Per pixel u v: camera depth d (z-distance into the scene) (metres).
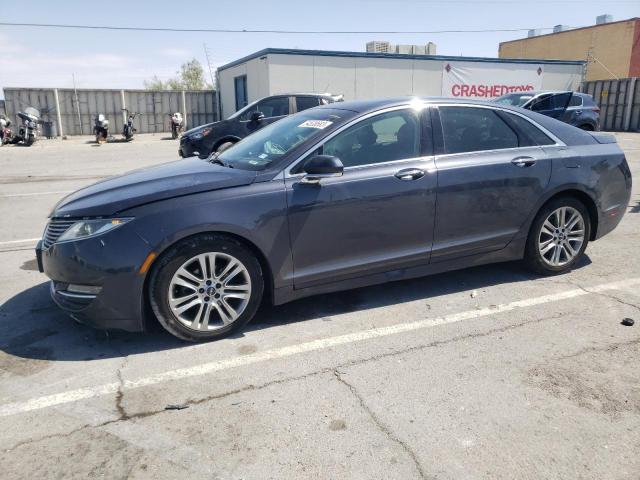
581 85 26.59
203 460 2.52
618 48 33.78
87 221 3.47
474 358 3.43
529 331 3.80
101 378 3.25
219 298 3.65
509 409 2.88
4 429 2.76
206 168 4.10
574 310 4.13
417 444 2.61
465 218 4.30
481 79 24.31
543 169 4.54
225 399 3.01
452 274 4.97
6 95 24.00
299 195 3.72
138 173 4.26
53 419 2.84
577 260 4.93
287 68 20.55
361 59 21.67
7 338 3.79
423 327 3.89
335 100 12.56
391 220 4.02
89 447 2.62
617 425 2.74
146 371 3.32
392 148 4.09
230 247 3.60
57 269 3.50
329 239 3.85
